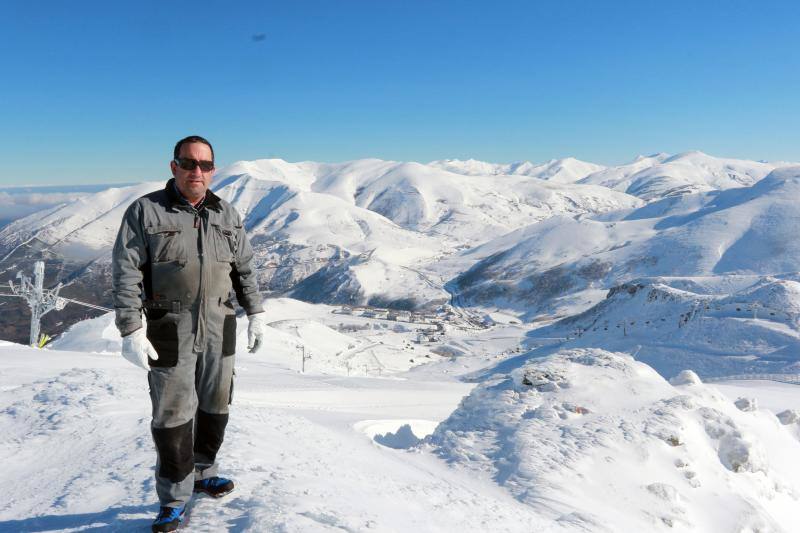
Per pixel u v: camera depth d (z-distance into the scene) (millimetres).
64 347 39781
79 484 4023
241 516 3135
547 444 9711
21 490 4078
